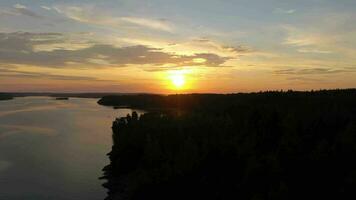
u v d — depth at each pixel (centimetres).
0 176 6638
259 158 5250
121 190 5819
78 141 10281
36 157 8144
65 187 6025
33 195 5634
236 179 5016
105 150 9012
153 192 5300
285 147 5353
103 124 14412
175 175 5462
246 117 7431
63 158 8069
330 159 4756
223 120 8069
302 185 4456
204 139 6512
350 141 4891
